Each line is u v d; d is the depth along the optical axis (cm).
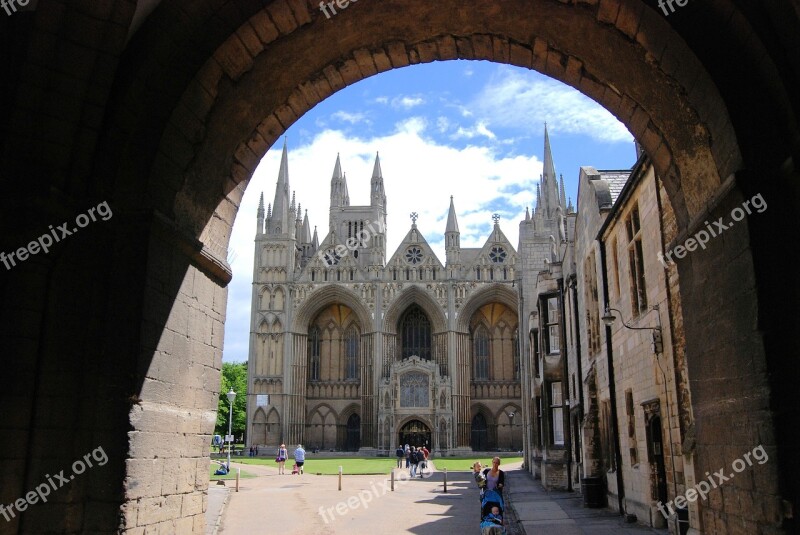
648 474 1641
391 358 8850
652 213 1526
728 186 756
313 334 9375
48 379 788
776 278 725
